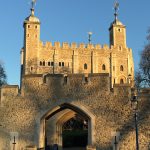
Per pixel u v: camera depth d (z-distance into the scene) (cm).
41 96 1844
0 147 1805
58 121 2686
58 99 1831
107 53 7681
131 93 1809
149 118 1781
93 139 1777
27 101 1847
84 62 7538
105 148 1767
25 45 7262
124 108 1797
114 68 7644
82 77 1844
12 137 1811
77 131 3478
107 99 1814
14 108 1845
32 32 7319
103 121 1794
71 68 7419
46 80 1856
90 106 1814
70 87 1841
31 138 1802
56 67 7331
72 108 1886
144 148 1755
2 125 1830
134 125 1777
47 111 1823
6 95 1861
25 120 1827
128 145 1762
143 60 3525
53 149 2295
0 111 1847
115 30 7944
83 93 1830
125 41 7906
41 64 7294
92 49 7612
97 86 1831
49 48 7381
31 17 7394
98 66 7594
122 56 7750
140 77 3472
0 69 4609
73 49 7512
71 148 3012
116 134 1775
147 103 1798
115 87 1825
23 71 7181
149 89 1830
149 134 1766
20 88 1912
